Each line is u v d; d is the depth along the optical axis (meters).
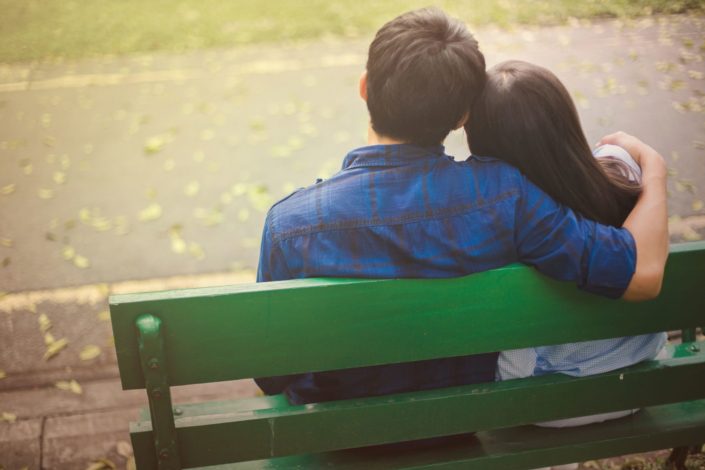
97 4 8.12
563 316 1.77
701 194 4.37
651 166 1.90
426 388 1.89
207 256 4.13
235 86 6.17
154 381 1.59
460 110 1.70
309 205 1.71
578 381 1.88
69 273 4.02
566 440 1.99
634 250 1.68
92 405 3.03
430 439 1.97
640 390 1.93
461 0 7.46
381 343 1.71
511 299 1.72
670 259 1.74
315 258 1.68
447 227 1.67
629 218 1.76
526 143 1.72
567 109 1.74
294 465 1.91
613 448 2.01
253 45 6.93
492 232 1.68
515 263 1.73
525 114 1.72
